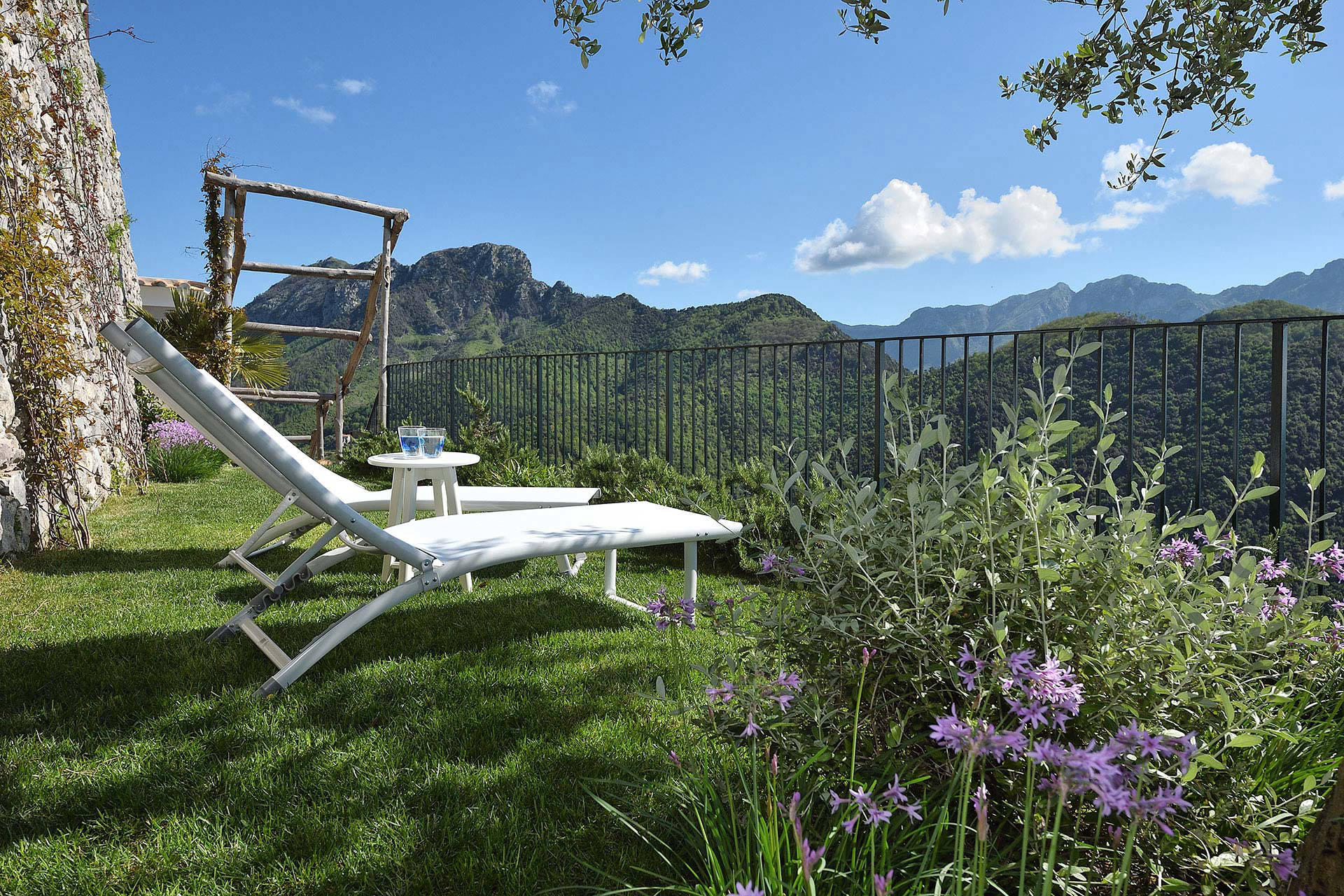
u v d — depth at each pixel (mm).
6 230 3971
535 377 6898
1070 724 1155
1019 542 1262
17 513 3688
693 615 1499
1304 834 1047
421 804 1475
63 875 1245
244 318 8586
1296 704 1370
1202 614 1181
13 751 1666
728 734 1306
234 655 2275
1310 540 1392
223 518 4891
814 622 1359
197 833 1375
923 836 1121
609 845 1320
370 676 2148
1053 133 2035
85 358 5270
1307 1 1576
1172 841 1037
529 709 1929
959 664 1192
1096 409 1400
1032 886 1007
